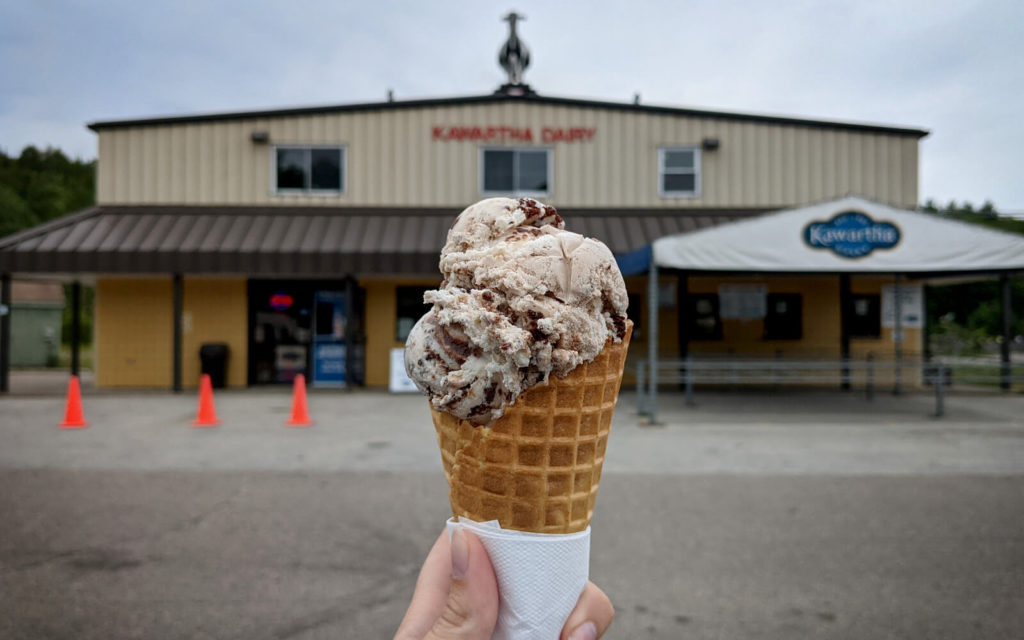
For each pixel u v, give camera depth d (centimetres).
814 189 1605
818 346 1605
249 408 1203
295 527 524
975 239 1030
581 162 1606
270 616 377
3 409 1184
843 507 587
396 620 374
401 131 1600
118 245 1422
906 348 1623
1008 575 438
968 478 693
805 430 987
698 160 1608
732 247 1040
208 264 1408
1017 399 1399
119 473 697
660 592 414
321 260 1423
